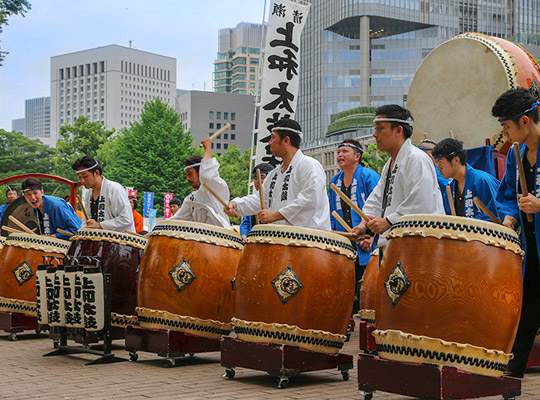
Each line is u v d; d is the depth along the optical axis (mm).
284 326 4621
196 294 5465
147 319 5602
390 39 84125
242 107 124250
